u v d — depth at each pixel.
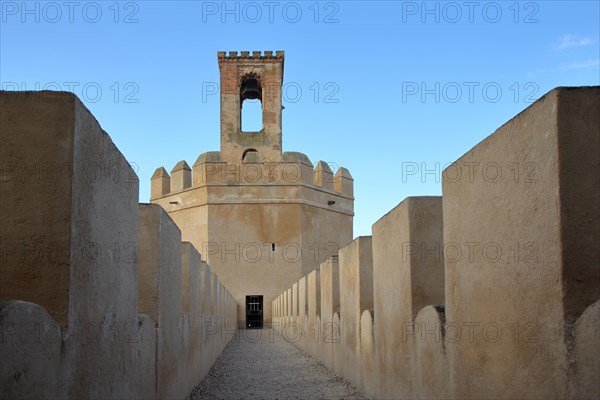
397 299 7.47
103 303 4.80
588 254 3.60
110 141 5.01
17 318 3.19
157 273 7.09
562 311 3.58
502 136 4.45
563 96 3.70
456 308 5.47
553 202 3.70
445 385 5.72
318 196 36.31
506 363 4.35
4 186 4.05
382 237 8.39
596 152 3.66
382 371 8.44
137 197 6.09
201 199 35.06
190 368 10.34
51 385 3.65
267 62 37.00
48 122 4.11
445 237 5.84
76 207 4.14
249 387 11.41
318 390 10.79
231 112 36.53
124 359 5.47
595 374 3.26
